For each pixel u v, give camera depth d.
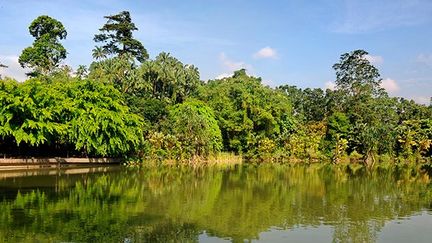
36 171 41.47
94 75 70.50
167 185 34.09
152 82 79.00
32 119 41.66
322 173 50.19
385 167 66.00
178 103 74.56
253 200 27.78
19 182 33.09
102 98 48.62
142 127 55.44
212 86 83.06
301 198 29.28
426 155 83.81
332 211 24.75
